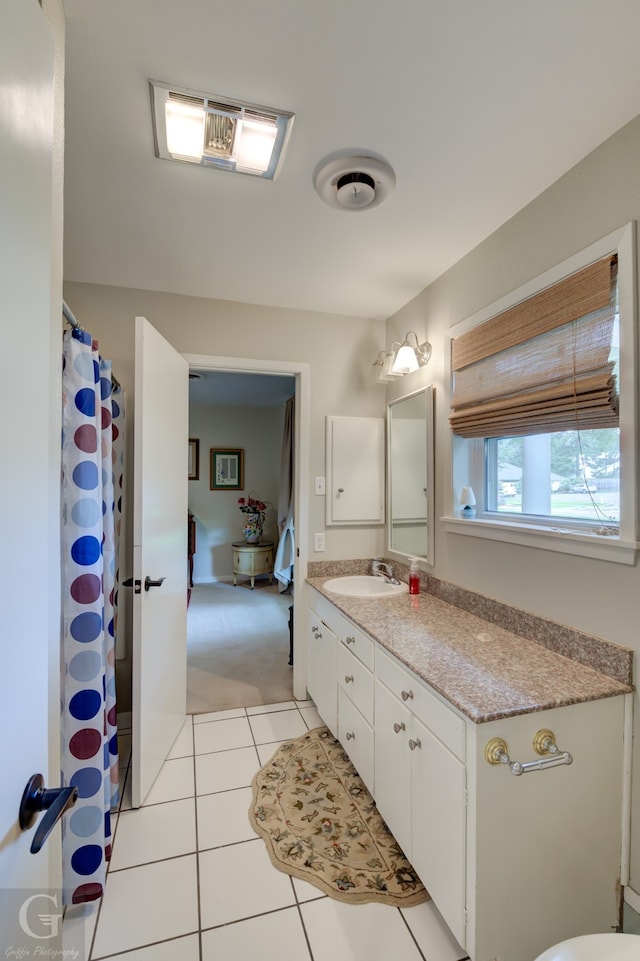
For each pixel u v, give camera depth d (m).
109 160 1.31
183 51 0.99
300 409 2.55
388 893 1.34
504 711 1.05
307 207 1.56
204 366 2.38
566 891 1.13
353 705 1.81
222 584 5.54
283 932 1.22
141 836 1.55
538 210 1.50
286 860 1.45
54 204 0.89
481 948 1.05
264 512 5.79
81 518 1.31
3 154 0.54
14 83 0.57
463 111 1.15
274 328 2.49
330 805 1.71
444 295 2.07
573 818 1.14
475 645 1.48
